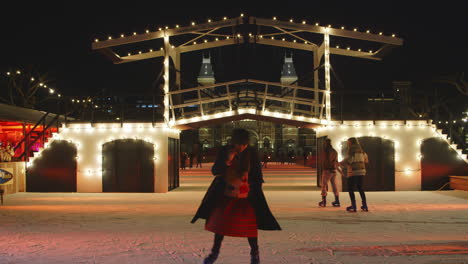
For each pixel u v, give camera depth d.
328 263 5.46
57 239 7.12
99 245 6.62
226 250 6.25
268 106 16.80
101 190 16.05
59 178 16.22
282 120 16.78
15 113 22.45
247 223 4.95
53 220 9.22
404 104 17.05
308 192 15.42
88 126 16.25
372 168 15.92
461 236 7.24
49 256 5.93
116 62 17.42
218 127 108.56
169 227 8.28
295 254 5.97
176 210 10.86
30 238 7.21
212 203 5.06
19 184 15.96
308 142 108.31
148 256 5.89
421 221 8.86
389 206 11.37
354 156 10.38
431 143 16.08
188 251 6.20
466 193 14.58
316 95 17.77
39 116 24.33
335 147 15.98
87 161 16.16
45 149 16.31
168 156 16.27
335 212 10.27
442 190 15.84
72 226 8.43
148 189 15.87
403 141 16.02
